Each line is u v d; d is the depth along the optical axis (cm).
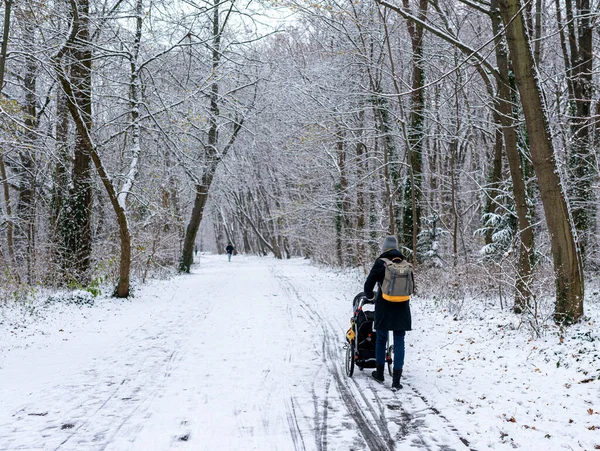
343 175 2266
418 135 1678
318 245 3412
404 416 516
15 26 1184
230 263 4209
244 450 433
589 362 615
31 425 497
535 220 1644
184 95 1577
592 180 1555
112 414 529
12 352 834
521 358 698
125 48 1580
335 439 457
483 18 1784
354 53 1513
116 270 1789
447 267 1552
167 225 2366
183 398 582
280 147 2714
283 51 2227
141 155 1819
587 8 1484
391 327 620
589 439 427
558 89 1598
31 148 1221
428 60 1582
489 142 2073
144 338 960
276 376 677
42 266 1553
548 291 938
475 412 517
